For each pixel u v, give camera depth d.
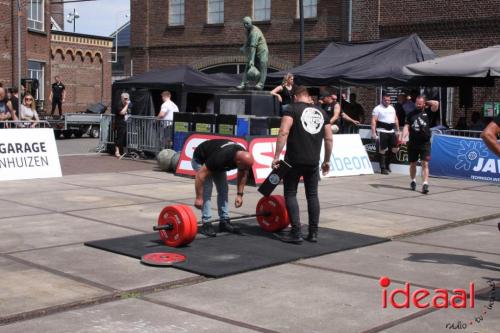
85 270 6.30
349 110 19.03
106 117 18.56
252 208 10.09
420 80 16.83
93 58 38.84
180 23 30.58
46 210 9.43
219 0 29.19
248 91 14.94
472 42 22.34
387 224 9.13
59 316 5.01
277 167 7.54
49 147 13.30
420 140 12.30
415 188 12.74
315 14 26.31
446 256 7.25
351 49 19.66
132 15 32.06
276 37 27.27
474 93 22.02
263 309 5.27
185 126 15.38
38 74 31.77
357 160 15.11
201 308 5.27
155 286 5.83
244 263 6.61
